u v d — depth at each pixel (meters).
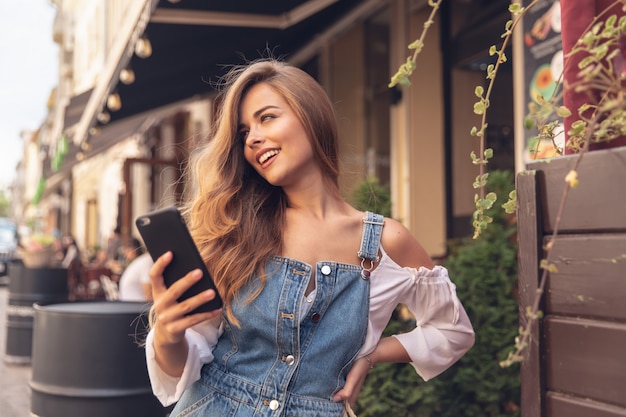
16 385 6.20
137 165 19.11
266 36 7.46
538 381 1.39
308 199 1.87
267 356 1.72
